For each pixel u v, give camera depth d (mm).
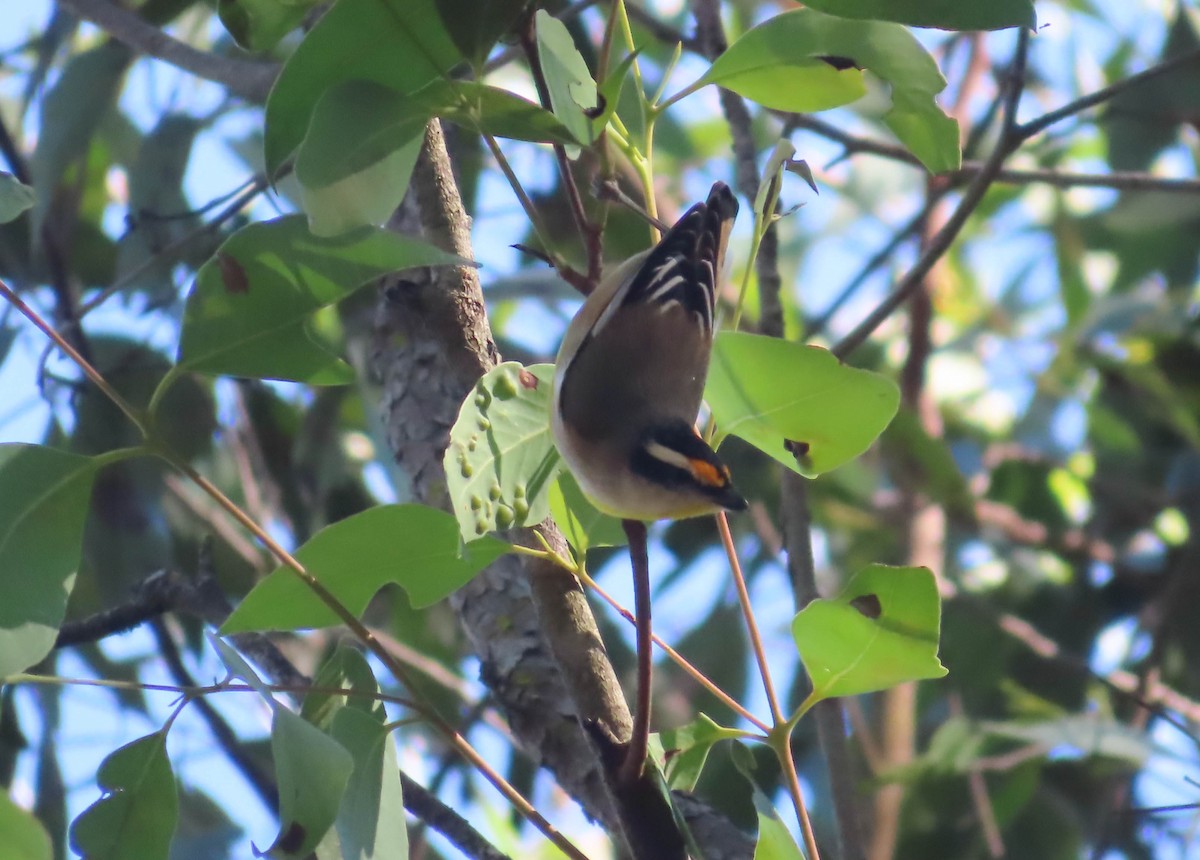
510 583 7438
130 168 11922
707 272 7555
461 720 11203
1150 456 14008
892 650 5246
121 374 10805
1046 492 14203
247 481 11602
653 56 14602
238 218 11648
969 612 12586
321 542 5523
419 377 8305
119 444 10672
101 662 10875
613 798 5098
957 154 6223
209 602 7855
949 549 13914
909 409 13195
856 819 7621
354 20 5109
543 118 5234
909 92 6039
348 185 5102
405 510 5504
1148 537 13852
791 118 10484
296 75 5223
